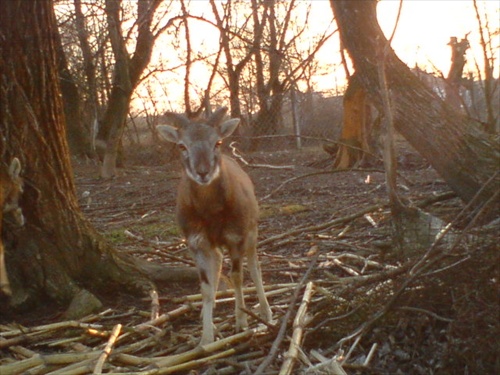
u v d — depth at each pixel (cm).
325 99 998
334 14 427
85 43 900
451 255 270
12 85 330
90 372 257
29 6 330
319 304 290
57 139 348
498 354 250
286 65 1005
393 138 338
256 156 907
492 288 261
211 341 283
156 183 797
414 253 311
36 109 339
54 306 340
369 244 420
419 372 263
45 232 344
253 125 952
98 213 620
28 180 338
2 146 331
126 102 891
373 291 282
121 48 880
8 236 338
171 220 556
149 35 880
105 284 352
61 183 350
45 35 338
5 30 327
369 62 417
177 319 321
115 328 287
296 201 599
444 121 420
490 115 608
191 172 289
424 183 642
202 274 296
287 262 402
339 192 638
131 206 643
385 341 278
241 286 303
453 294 268
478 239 270
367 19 414
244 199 303
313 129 995
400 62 427
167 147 1041
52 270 342
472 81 694
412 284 275
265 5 891
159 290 361
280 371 247
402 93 422
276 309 321
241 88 983
